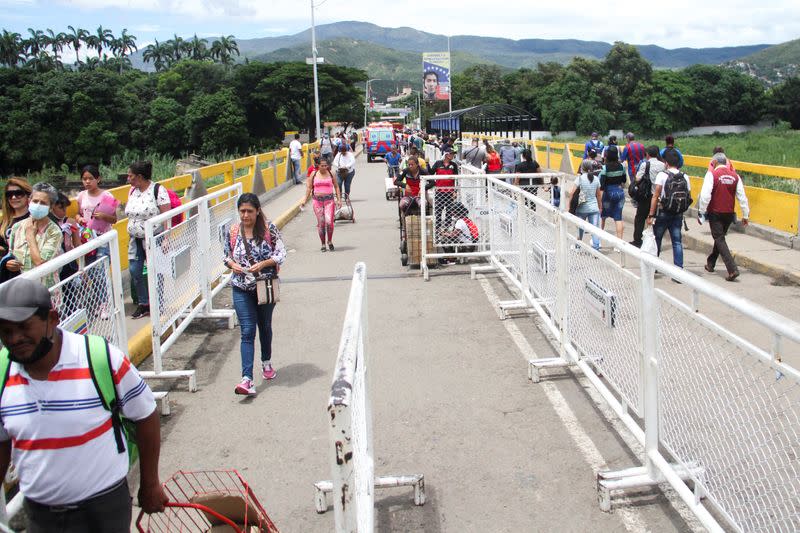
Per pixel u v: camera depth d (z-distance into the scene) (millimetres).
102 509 2764
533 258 7648
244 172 24438
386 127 40812
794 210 11422
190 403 6066
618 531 3939
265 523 3273
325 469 4824
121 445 2816
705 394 3533
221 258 9273
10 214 6426
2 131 79438
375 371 6641
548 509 4203
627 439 5059
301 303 9234
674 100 83500
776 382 2883
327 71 99375
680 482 3863
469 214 11406
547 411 5594
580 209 11211
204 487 4566
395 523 4133
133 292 8477
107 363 2730
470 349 7148
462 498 4387
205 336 7961
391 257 12039
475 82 117375
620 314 4773
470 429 5340
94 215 7695
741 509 3250
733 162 13117
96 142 82312
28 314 2492
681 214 9711
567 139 76375
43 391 2643
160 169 53438
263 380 6539
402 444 5137
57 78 83250
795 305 8398
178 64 107438
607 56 86000
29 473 2699
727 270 9742
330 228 12875
